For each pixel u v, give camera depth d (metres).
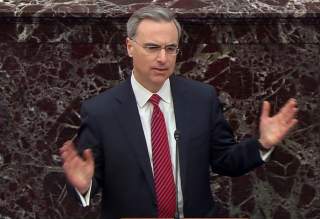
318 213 13.71
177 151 8.77
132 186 9.03
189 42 13.15
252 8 13.06
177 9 13.05
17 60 13.36
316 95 13.34
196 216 9.14
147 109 9.29
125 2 13.45
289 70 13.29
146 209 8.98
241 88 13.34
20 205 13.86
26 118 13.59
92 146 9.12
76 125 13.55
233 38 13.15
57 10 13.04
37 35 13.23
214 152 9.51
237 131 13.48
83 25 13.14
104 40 13.21
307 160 13.56
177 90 9.43
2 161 13.75
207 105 9.43
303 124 13.45
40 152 13.68
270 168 13.60
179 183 8.99
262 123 8.77
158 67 8.59
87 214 13.76
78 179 8.12
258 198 13.68
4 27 13.23
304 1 13.40
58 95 13.48
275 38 13.15
